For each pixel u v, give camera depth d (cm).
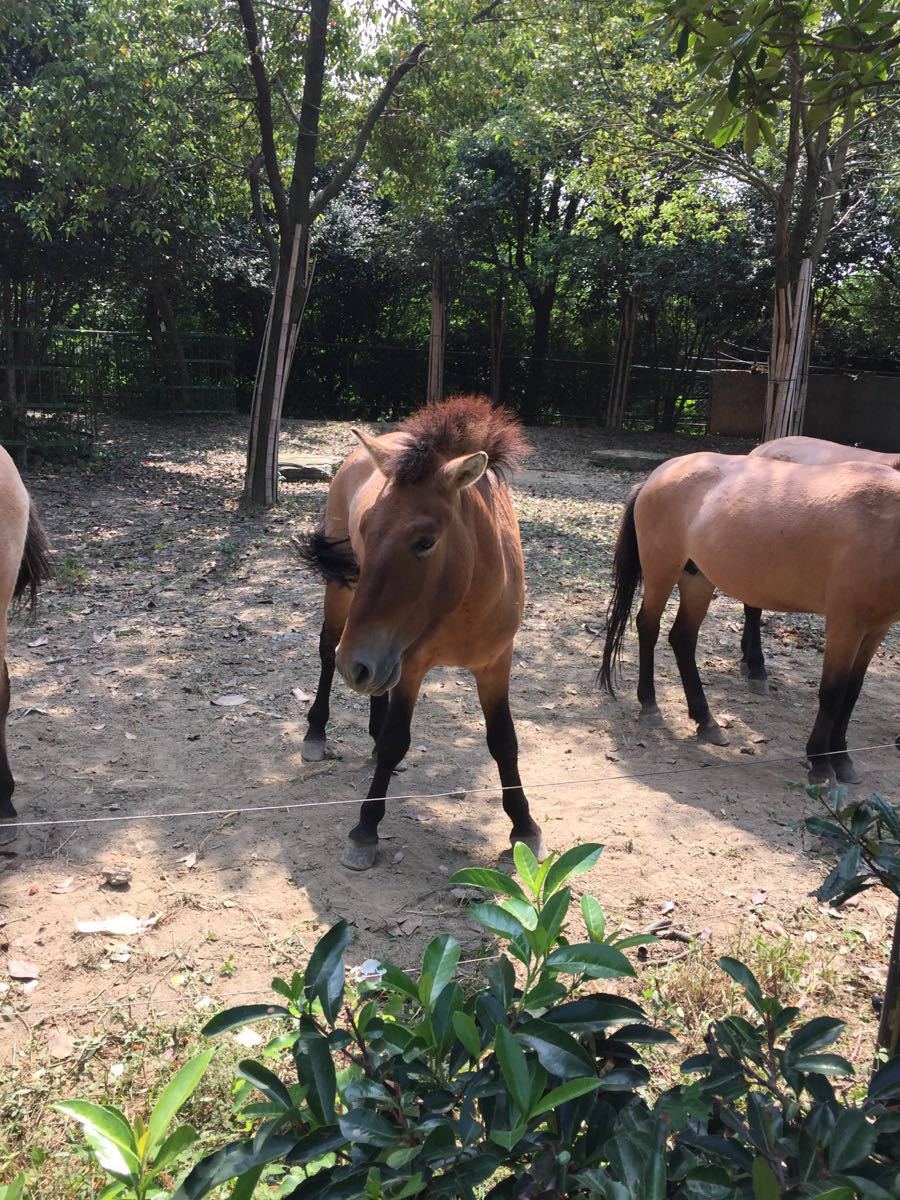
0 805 388
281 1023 277
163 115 968
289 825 397
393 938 321
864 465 467
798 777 466
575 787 445
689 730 522
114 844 377
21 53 1134
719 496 494
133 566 769
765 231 1641
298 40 1053
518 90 1308
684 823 412
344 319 2247
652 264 1664
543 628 674
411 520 295
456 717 522
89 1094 249
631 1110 136
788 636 688
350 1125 128
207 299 2116
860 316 2089
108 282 1494
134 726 487
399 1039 140
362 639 288
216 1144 230
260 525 936
